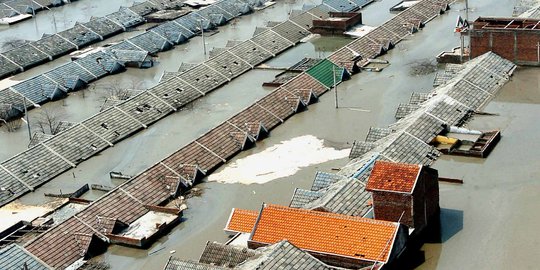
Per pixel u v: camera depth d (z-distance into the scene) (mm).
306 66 136250
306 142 104688
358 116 112750
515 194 86562
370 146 95750
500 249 76312
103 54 143500
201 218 86812
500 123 105812
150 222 85562
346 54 136625
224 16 171125
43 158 101688
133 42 150500
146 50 149500
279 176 95188
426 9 164625
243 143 103312
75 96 129875
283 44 150250
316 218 72062
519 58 127000
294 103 116250
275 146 104125
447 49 140750
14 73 144250
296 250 66812
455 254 75938
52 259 78188
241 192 91750
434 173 80062
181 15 176000
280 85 126688
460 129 102250
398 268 71750
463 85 114625
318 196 80688
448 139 99438
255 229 72688
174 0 187875
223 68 134375
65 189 96438
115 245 82375
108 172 100500
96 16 187125
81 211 84375
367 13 173375
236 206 88562
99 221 83688
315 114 114625
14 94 125875
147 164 102062
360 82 127250
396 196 74688
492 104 112625
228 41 148125
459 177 91438
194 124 114188
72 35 160250
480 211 83625
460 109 108125
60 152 103688
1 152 109188
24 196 95375
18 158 100125
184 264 66062
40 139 107750
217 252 68938
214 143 101750
